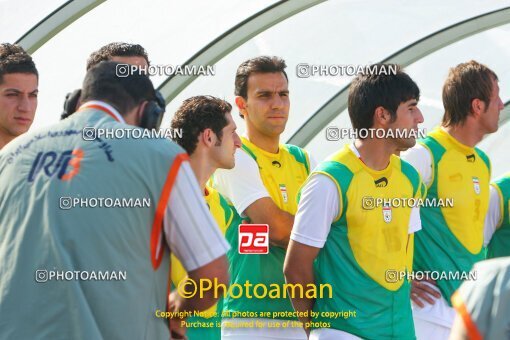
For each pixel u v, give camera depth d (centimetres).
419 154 1641
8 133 1564
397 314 1404
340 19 2253
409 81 1409
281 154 1638
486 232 1750
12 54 1553
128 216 1048
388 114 1395
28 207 1058
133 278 1050
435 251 1631
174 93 2145
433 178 1647
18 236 1054
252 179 1582
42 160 1077
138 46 1542
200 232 1070
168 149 1074
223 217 1515
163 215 1061
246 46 2227
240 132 2262
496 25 2328
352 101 1413
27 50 1989
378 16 2277
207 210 1080
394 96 1391
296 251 1384
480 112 1652
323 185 1375
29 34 1984
